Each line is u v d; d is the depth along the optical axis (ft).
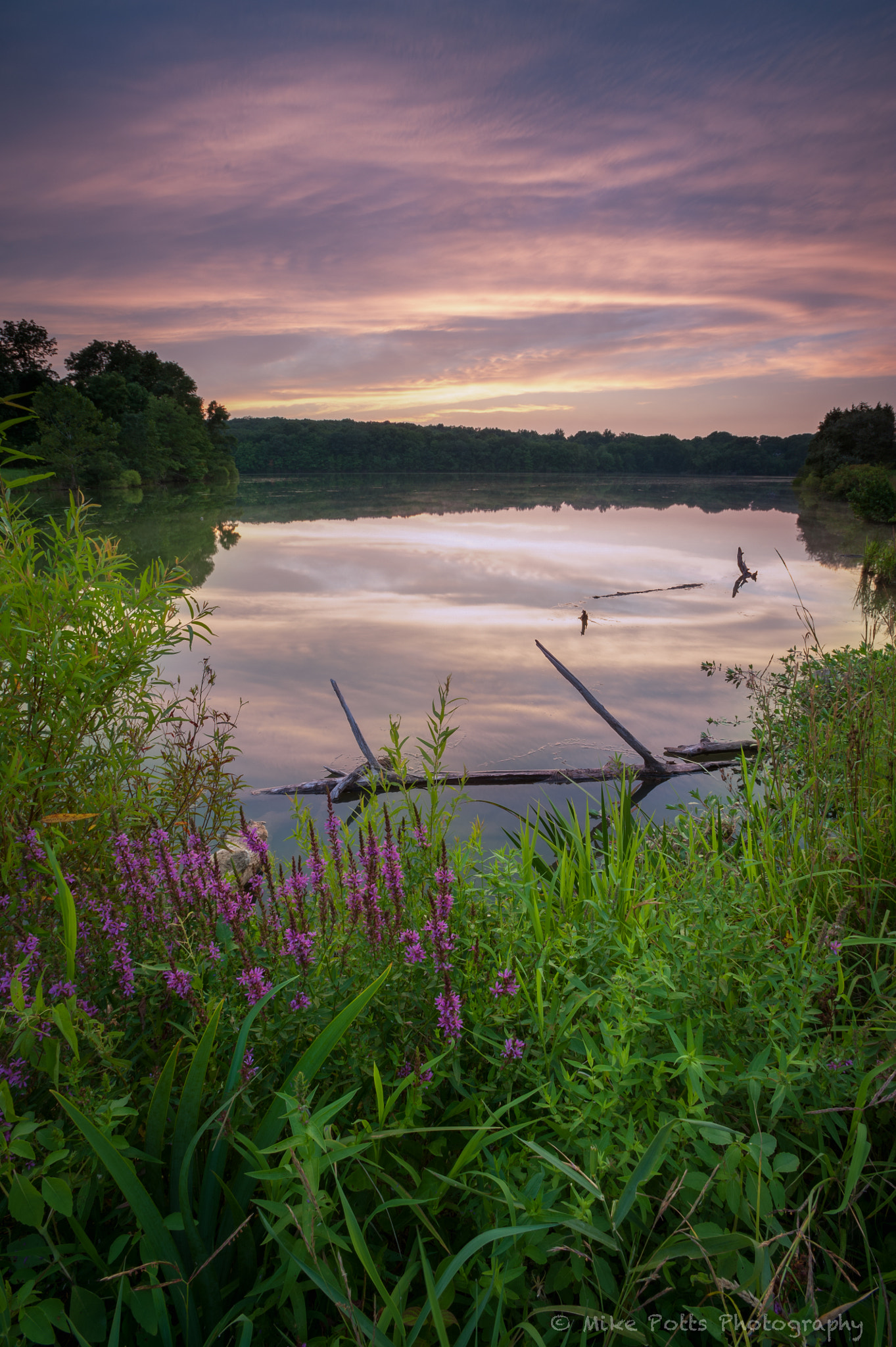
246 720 34.30
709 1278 5.01
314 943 7.40
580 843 11.93
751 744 31.45
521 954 8.51
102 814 8.09
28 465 235.81
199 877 7.44
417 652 48.42
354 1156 5.49
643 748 30.12
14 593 7.97
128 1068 5.81
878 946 8.41
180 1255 5.30
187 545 112.68
